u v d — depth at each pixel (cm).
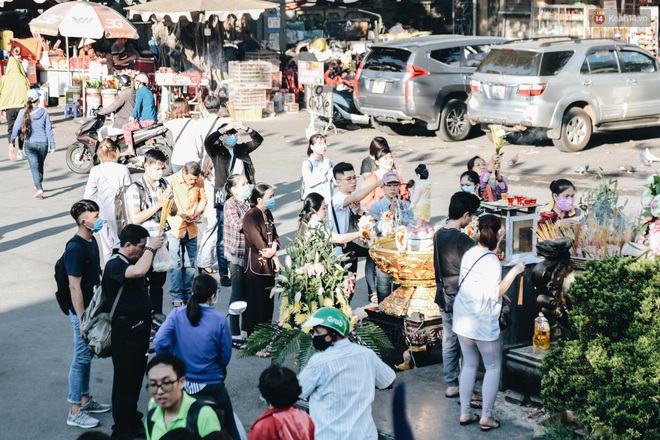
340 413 543
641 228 706
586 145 1867
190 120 1192
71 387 696
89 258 686
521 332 727
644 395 568
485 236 655
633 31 2634
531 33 2906
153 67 2441
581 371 605
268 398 492
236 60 2536
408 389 743
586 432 608
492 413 693
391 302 802
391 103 1983
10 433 684
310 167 980
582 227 743
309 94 2203
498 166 986
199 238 1191
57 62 2600
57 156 1897
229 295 1001
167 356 487
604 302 598
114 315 647
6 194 1535
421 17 3434
